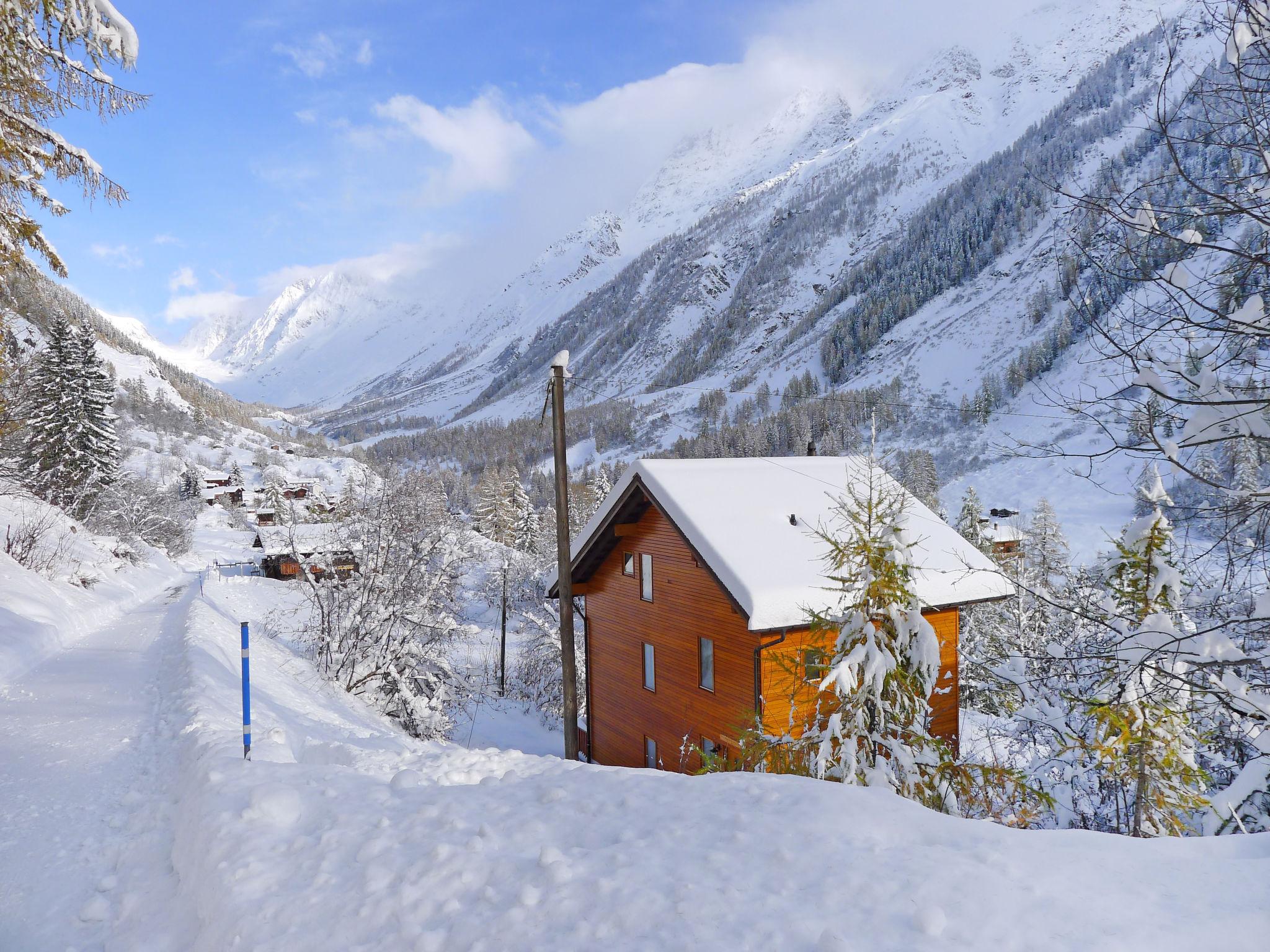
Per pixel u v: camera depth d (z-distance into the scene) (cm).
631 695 1945
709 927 355
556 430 1531
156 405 19688
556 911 395
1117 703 859
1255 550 507
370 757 840
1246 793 654
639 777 648
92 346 4766
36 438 4241
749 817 483
